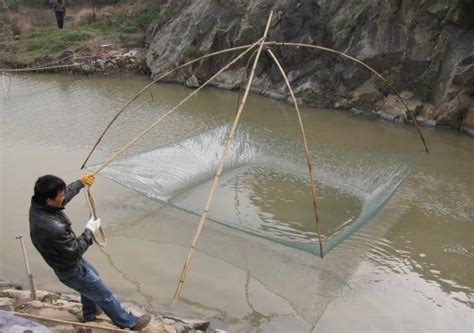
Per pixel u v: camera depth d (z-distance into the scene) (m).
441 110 11.42
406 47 12.13
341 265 6.25
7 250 6.28
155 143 10.50
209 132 9.61
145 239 6.73
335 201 7.91
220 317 5.18
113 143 10.46
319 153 9.40
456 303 5.52
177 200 7.59
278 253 6.49
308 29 13.92
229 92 15.35
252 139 9.85
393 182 7.86
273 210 7.57
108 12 21.72
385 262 6.31
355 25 13.12
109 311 4.05
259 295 5.60
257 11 15.13
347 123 12.09
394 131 11.47
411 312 5.35
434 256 6.46
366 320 5.20
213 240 6.77
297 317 5.23
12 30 20.48
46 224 3.53
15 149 9.93
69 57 18.09
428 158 9.84
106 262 6.16
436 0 11.65
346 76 13.07
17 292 4.91
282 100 14.20
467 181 8.80
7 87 15.53
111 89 15.61
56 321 4.01
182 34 17.16
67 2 24.67
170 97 14.70
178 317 5.09
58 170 8.83
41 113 12.70
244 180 8.65
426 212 7.67
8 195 7.75
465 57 11.15
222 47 15.92
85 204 7.61
